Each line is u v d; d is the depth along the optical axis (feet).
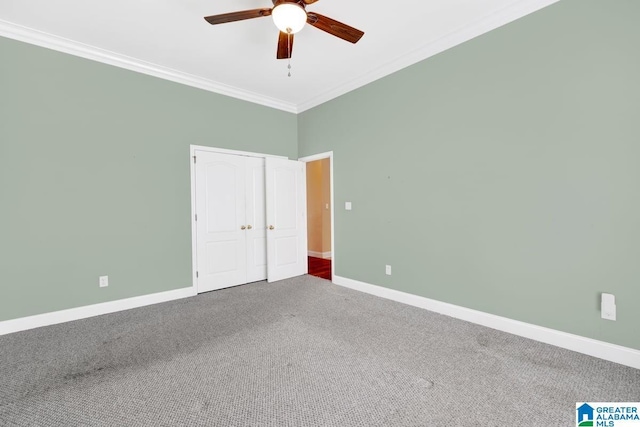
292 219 15.17
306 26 8.62
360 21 8.50
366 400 5.45
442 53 9.49
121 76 10.49
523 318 7.96
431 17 8.34
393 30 8.95
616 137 6.48
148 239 11.06
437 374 6.25
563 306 7.29
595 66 6.70
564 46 7.11
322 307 10.49
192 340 7.97
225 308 10.48
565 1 7.07
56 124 9.30
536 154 7.62
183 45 9.73
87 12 8.00
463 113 9.04
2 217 8.48
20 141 8.74
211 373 6.37
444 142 9.53
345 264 13.28
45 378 6.23
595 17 6.67
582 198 6.95
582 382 5.88
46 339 8.08
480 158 8.68
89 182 9.86
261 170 14.43
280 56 8.00
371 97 11.87
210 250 12.67
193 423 4.91
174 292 11.62
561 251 7.29
